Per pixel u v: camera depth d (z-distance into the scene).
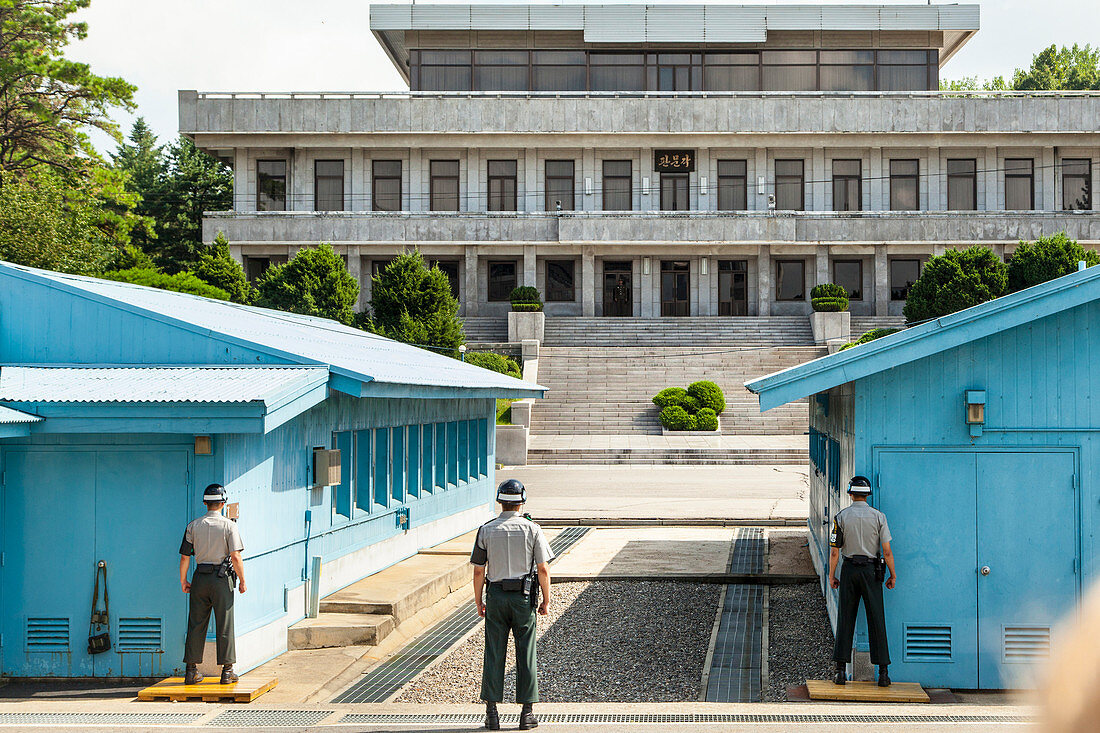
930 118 53.03
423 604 14.19
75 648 10.93
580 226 52.91
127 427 10.39
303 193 55.47
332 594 13.53
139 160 77.56
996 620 10.56
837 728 8.37
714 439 38.50
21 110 49.41
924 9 55.00
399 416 16.61
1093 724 1.12
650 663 11.66
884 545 10.16
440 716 9.08
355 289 44.59
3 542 11.02
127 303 12.11
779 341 50.28
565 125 53.81
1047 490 10.60
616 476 31.97
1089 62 87.44
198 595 10.16
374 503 15.61
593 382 45.44
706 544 19.92
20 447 11.02
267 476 11.67
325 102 53.88
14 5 48.00
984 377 10.66
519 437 35.56
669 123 53.84
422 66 56.53
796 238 52.66
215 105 53.75
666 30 55.38
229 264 45.69
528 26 55.44
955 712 9.14
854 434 10.94
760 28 55.28
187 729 8.56
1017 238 51.94
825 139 54.03
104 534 10.96
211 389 10.66
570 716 8.94
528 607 8.55
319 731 8.46
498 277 55.38
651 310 55.00
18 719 9.02
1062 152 54.06
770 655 11.87
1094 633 1.15
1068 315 10.60
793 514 23.44
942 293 40.81
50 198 41.56
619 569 17.08
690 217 52.81
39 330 12.24
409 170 55.44
